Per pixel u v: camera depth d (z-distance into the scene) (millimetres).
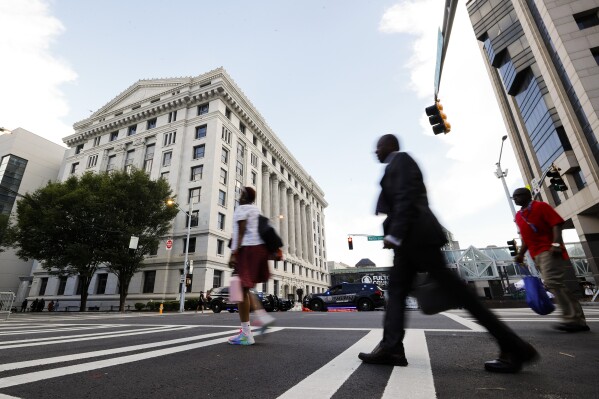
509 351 1793
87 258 22438
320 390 1552
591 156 19406
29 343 3430
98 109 44594
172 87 39438
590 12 20359
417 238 1896
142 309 27188
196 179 32594
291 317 8156
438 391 1469
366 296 15492
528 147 28078
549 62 22344
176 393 1584
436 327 4281
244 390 1614
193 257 28984
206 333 4379
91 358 2482
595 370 1815
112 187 24266
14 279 44375
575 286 9594
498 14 28547
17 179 48094
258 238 3146
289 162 54500
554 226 3740
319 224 69750
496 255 17219
